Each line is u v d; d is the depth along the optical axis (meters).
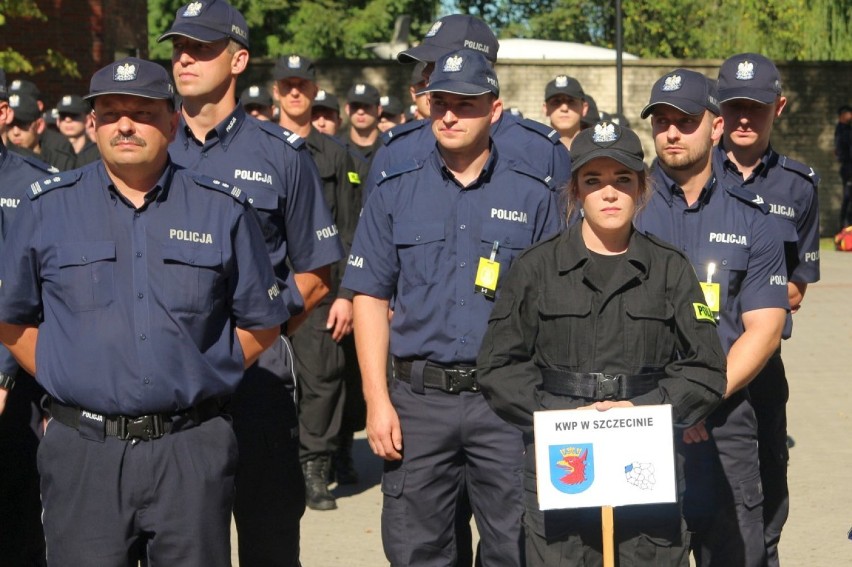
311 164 5.54
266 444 5.40
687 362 4.32
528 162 5.58
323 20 35.12
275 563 5.50
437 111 5.14
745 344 5.17
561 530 4.37
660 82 5.27
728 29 38.25
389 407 5.21
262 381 5.38
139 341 4.34
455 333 5.14
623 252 4.35
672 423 4.19
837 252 23.06
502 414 4.40
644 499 4.17
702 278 5.23
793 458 8.95
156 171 4.43
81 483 4.36
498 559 5.16
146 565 4.59
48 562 4.48
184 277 4.40
